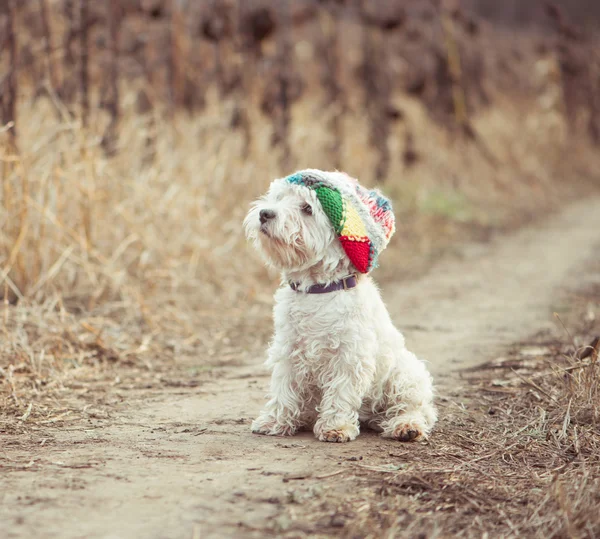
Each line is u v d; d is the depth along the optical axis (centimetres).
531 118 1991
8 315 621
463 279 966
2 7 840
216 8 1197
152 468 371
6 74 764
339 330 416
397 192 1357
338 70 1416
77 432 433
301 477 361
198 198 876
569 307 779
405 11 1631
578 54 2144
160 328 693
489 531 313
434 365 589
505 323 728
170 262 779
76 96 923
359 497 339
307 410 444
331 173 436
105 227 761
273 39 1358
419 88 1653
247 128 1099
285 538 299
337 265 423
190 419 465
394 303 837
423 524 316
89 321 661
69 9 897
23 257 680
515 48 2427
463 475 371
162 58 1136
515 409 478
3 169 695
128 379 562
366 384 424
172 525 307
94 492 338
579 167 1980
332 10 1453
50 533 297
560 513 324
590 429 431
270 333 721
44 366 566
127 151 877
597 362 482
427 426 438
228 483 352
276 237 409
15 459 381
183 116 1029
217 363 621
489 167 1670
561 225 1412
